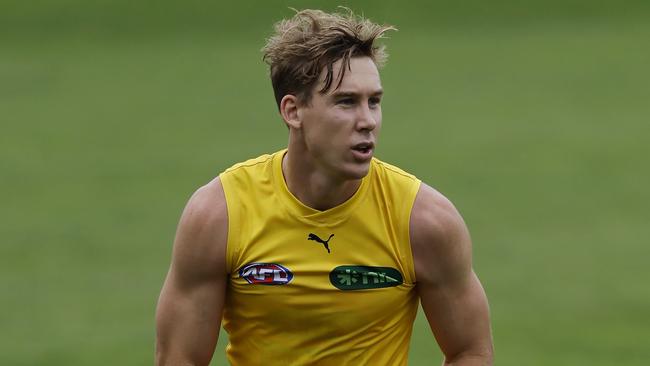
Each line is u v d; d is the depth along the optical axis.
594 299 49.53
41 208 72.94
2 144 98.75
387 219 15.65
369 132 14.98
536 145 91.38
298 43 15.05
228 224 15.65
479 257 58.09
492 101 114.12
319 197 15.50
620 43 142.62
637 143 90.94
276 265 15.60
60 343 43.84
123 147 95.75
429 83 125.69
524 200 71.94
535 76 127.06
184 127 104.50
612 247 59.59
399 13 162.62
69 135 102.31
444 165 83.94
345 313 15.69
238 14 164.88
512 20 159.38
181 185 78.69
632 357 40.22
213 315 15.98
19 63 143.88
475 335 16.20
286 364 16.00
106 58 146.75
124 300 50.94
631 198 72.00
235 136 98.56
